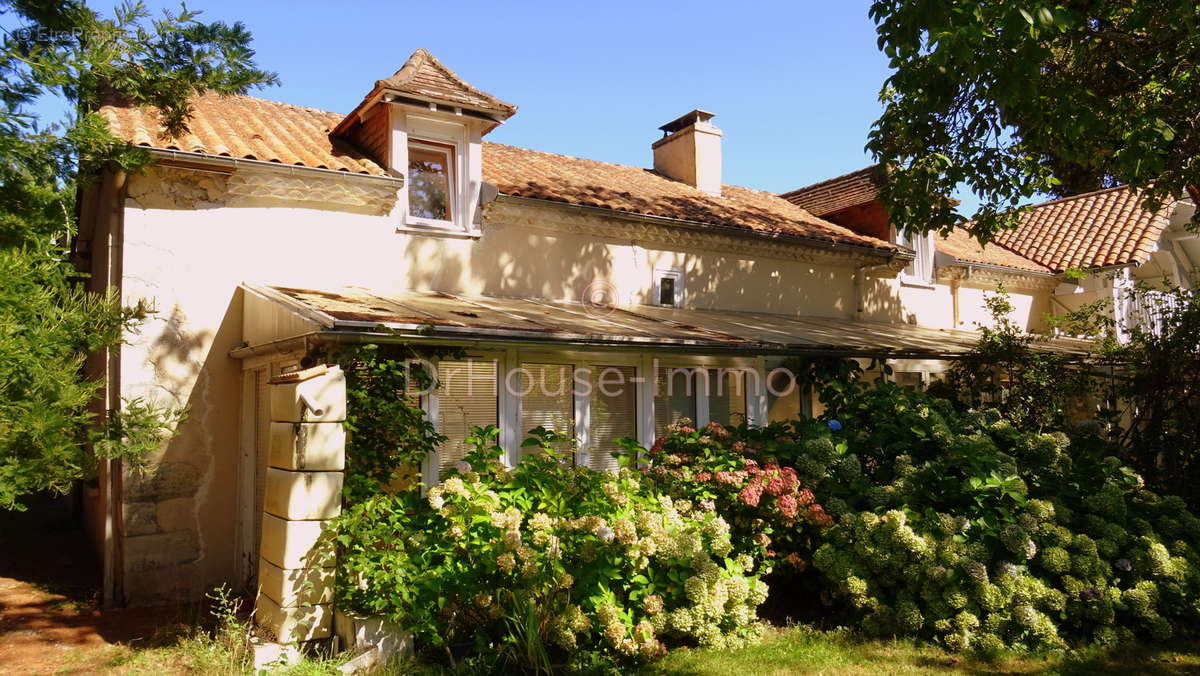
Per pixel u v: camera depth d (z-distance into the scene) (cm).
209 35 962
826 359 1441
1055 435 1139
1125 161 1150
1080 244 2412
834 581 931
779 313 1803
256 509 1096
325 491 805
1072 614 899
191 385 1123
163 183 1128
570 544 812
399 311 1027
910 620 879
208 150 1138
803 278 1859
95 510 1344
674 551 844
